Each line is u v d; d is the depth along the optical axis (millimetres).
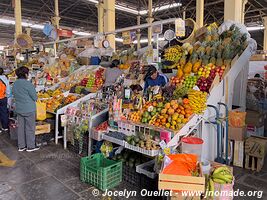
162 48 4957
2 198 2811
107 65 5574
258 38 18344
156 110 3277
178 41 4812
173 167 2469
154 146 2932
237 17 7008
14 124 5023
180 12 13766
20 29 10086
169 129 3002
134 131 3307
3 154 4195
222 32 4648
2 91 5582
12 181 3221
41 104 4742
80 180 3266
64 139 4508
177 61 4309
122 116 3582
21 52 8117
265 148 3715
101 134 3635
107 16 9531
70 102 4852
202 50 4160
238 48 4172
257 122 4520
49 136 4824
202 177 2260
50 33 6648
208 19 14883
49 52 7516
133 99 3727
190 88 3646
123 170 3258
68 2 13078
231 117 3877
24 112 4191
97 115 3963
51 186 3098
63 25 17172
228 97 3930
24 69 4246
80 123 4125
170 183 2322
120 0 13016
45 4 12742
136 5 13742
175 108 3158
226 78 3820
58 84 6082
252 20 15148
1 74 5715
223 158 3758
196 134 3461
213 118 3650
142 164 3074
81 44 6785
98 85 5082
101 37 5656
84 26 17922
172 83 3887
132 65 4648
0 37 20109
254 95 5645
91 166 3248
